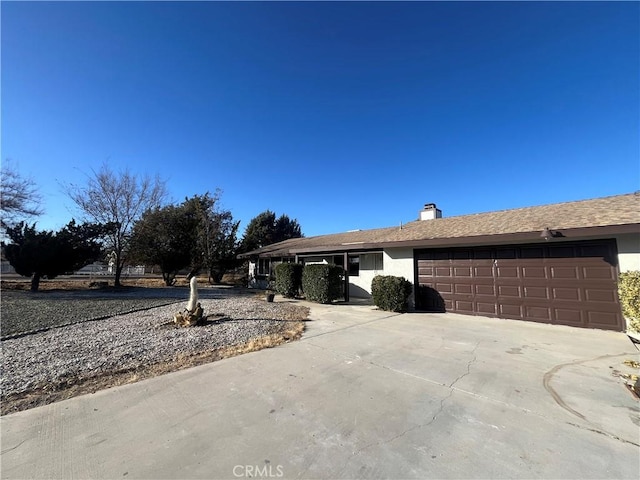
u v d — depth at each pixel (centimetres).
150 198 2164
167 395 353
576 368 443
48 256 1612
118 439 259
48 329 708
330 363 469
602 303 720
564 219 805
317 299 1225
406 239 1021
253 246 2708
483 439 259
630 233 667
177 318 760
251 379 402
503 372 428
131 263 2222
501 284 873
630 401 333
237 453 239
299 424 285
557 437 262
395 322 809
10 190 1725
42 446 249
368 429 276
